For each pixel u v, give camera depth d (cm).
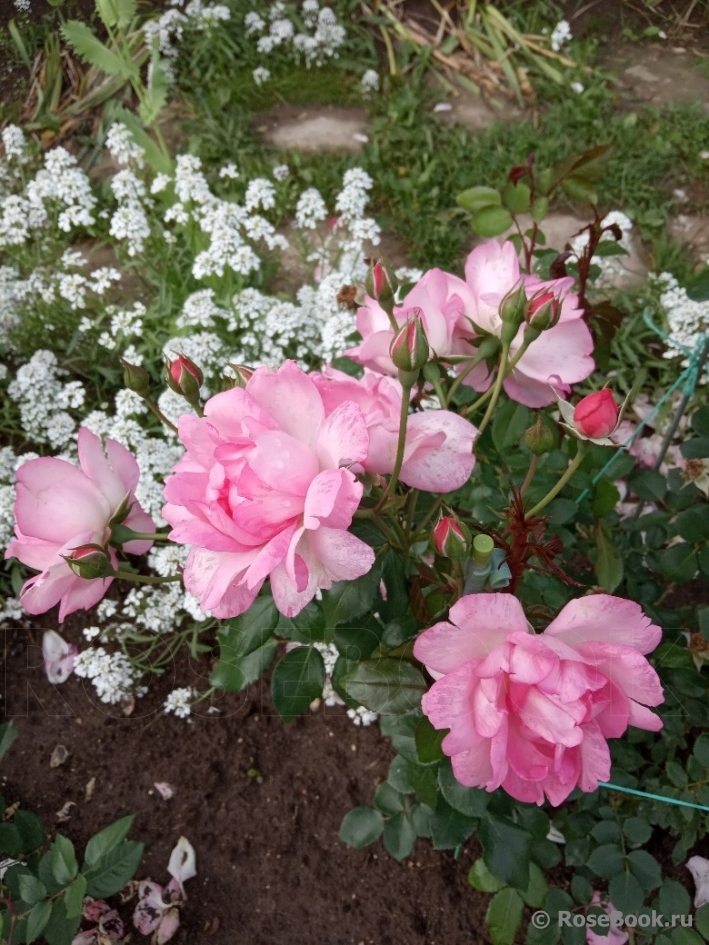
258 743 81
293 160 130
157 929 71
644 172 129
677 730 62
